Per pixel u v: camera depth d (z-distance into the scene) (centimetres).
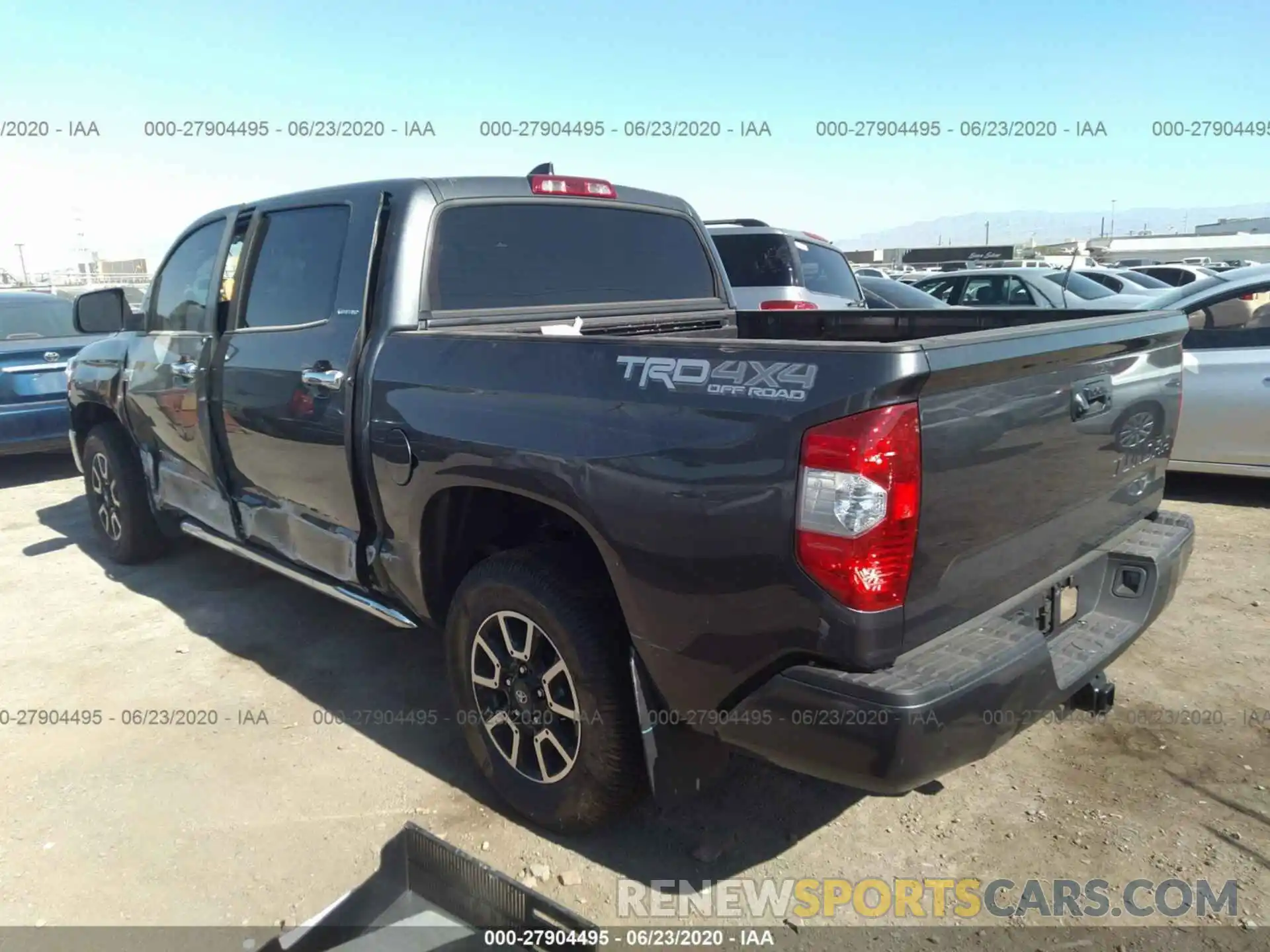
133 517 536
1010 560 248
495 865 280
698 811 306
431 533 313
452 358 296
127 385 490
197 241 454
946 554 223
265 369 371
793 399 213
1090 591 301
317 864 283
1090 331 257
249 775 330
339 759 340
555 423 260
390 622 341
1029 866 273
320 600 498
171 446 464
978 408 224
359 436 325
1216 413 612
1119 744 334
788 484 213
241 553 433
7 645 448
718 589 228
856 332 435
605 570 275
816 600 213
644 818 302
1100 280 1400
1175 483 691
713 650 233
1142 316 293
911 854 281
